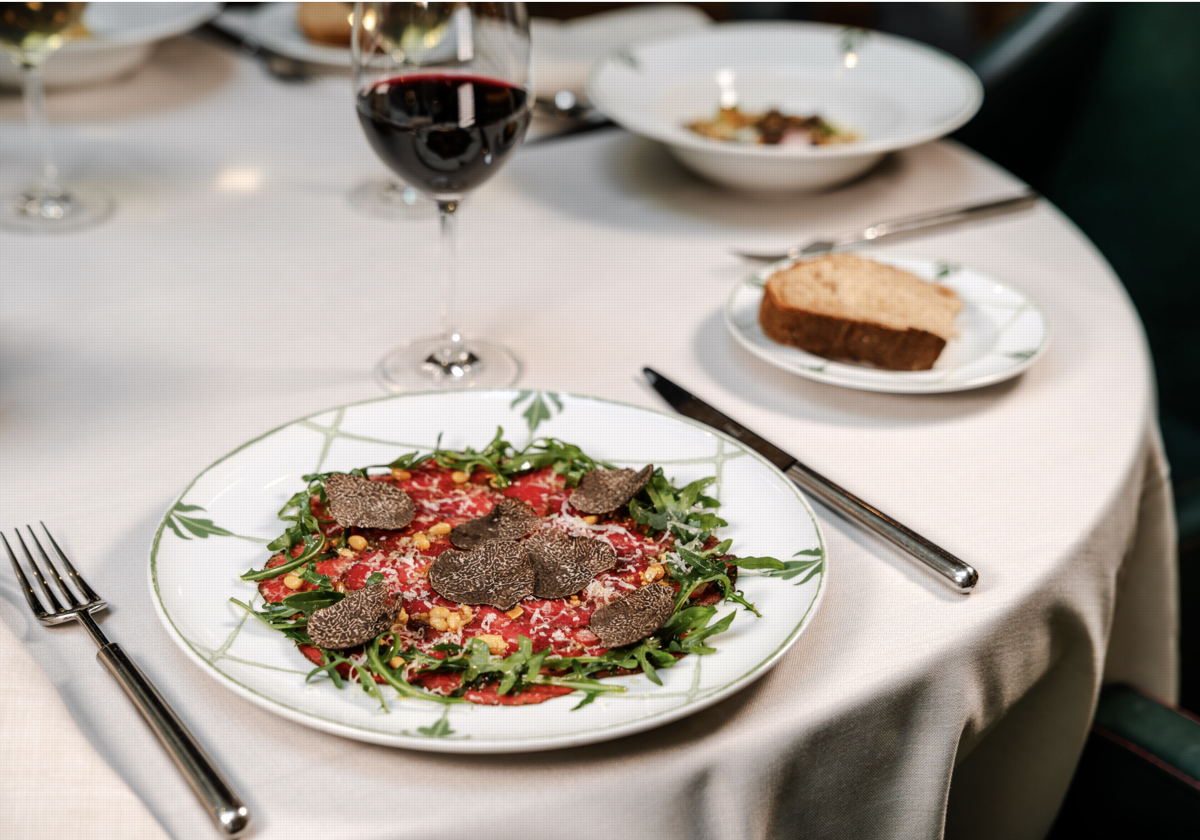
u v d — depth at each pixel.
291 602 0.64
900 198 1.40
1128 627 1.18
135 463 0.84
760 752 0.62
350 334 1.04
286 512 0.74
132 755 0.58
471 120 0.89
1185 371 1.86
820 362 1.00
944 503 0.83
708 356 1.03
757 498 0.76
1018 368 0.95
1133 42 1.85
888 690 0.67
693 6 3.36
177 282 1.12
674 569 0.69
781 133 1.43
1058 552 0.79
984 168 1.50
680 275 1.19
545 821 0.57
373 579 0.68
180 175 1.36
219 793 0.55
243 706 0.62
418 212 1.31
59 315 1.05
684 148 1.30
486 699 0.59
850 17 2.65
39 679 0.59
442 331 1.05
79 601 0.69
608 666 0.62
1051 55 1.89
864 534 0.79
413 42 0.88
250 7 1.93
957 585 0.73
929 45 2.45
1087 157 1.95
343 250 1.21
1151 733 1.08
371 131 0.91
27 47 1.16
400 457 0.80
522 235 1.27
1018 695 0.82
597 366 1.00
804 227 1.32
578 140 1.55
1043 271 1.22
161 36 1.50
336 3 1.62
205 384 0.95
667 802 0.59
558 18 2.08
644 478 0.75
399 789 0.58
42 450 0.85
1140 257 1.90
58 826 0.53
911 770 0.71
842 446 0.90
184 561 0.68
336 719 0.57
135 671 0.62
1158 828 1.07
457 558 0.70
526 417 0.85
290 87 1.66
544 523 0.75
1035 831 1.02
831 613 0.72
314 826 0.55
